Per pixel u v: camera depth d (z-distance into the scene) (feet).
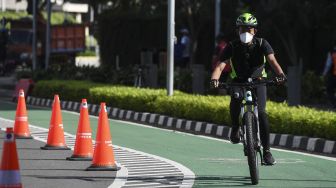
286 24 191.72
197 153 92.58
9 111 150.82
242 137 70.79
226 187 68.13
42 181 71.51
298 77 142.61
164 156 89.71
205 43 235.20
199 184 69.87
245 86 71.00
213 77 71.26
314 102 164.96
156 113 134.41
